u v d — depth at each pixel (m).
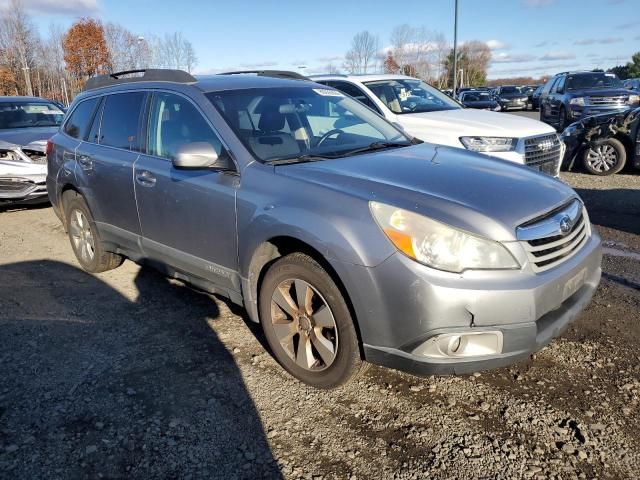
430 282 2.57
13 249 6.09
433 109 7.57
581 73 16.62
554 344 3.57
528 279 2.66
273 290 3.22
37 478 2.51
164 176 3.85
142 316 4.19
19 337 3.88
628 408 2.90
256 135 3.58
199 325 4.01
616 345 3.53
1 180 7.28
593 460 2.54
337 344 2.96
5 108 9.05
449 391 3.12
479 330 2.60
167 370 3.40
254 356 3.55
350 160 3.42
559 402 2.97
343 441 2.73
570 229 3.00
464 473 2.49
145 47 44.69
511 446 2.65
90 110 4.93
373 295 2.71
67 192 5.17
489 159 3.77
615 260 5.11
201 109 3.74
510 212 2.77
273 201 3.13
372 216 2.75
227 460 2.61
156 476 2.52
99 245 4.87
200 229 3.63
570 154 9.79
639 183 8.69
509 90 37.75
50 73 49.59
